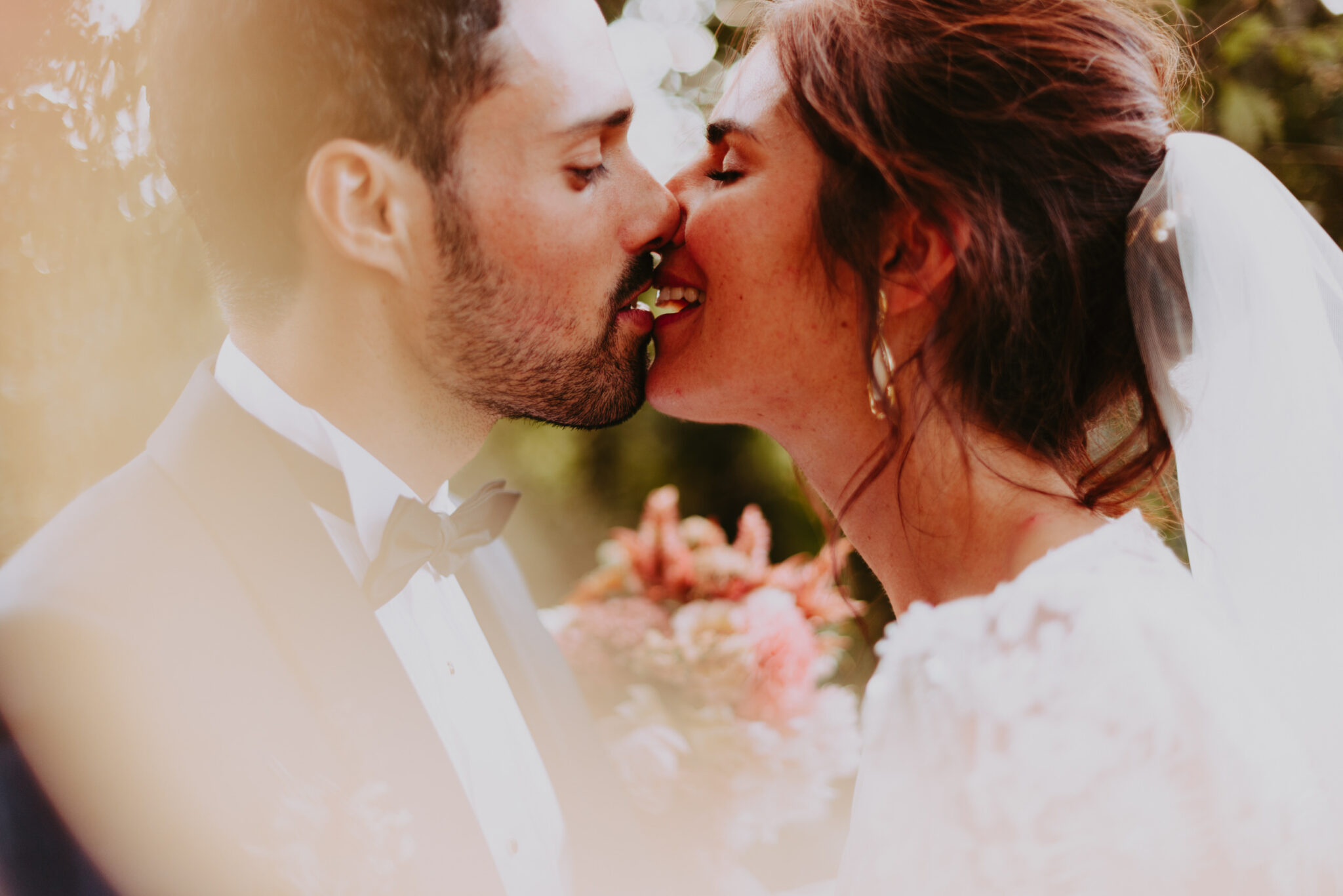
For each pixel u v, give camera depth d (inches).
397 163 60.2
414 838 53.1
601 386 69.4
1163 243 63.5
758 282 66.8
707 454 235.3
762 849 97.2
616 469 245.3
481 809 64.4
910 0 64.7
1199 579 66.6
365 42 58.6
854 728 79.2
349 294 62.2
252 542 55.8
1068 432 63.8
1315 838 48.7
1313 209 144.1
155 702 49.1
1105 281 64.4
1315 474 63.4
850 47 64.2
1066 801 48.4
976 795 50.4
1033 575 55.1
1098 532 57.4
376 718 54.9
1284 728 52.2
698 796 73.2
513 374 65.9
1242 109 140.6
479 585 76.0
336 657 55.2
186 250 80.2
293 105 59.5
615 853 72.3
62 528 54.5
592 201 66.0
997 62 62.4
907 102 62.4
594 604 105.2
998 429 63.1
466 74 60.2
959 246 61.7
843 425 68.7
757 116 67.6
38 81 73.3
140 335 79.9
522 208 62.9
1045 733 49.6
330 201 59.8
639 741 74.1
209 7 60.2
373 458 65.0
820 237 65.6
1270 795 48.3
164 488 56.2
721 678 80.4
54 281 77.2
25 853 46.3
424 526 61.3
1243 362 64.2
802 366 67.4
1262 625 63.2
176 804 48.0
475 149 61.4
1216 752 48.5
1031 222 62.5
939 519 64.3
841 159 64.4
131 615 50.7
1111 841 47.4
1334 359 65.4
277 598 55.1
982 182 61.6
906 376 64.6
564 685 77.8
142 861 47.1
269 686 52.9
